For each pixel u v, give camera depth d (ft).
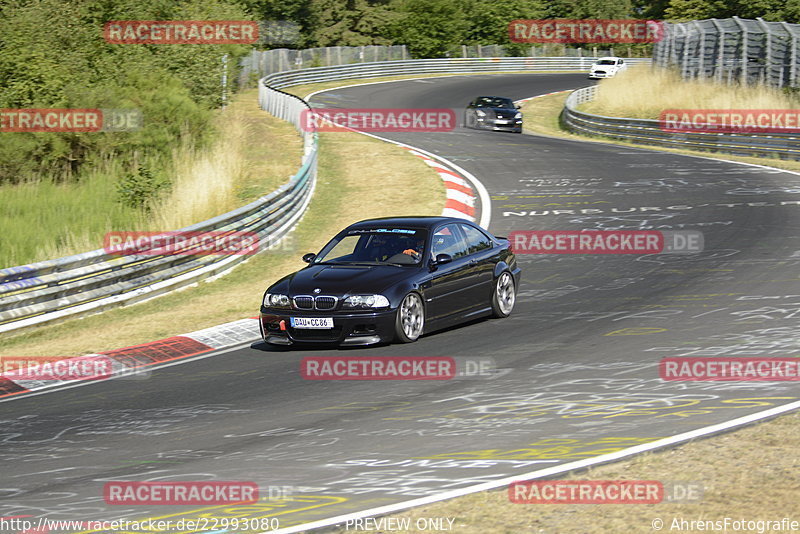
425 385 65.98
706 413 55.26
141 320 99.14
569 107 327.06
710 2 456.04
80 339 92.17
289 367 74.13
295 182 145.18
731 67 301.43
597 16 607.37
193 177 156.76
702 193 159.33
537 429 54.24
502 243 91.25
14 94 181.16
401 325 77.51
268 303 79.77
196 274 117.50
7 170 168.96
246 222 127.24
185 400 66.69
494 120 275.18
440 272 81.76
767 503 40.14
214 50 257.14
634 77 352.49
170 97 193.47
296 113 236.22
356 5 559.79
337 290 77.25
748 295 91.61
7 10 222.89
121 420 62.39
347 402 62.95
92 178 170.30
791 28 282.56
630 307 89.30
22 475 51.57
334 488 46.03
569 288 100.58
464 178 181.16
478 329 83.87
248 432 57.52
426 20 514.27
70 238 133.18
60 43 226.38
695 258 112.16
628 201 154.81
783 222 131.54
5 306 96.84
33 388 74.13
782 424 51.49
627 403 58.65
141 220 142.51
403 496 44.16
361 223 88.74
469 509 41.34
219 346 84.89
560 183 174.70
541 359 71.61
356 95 368.27
